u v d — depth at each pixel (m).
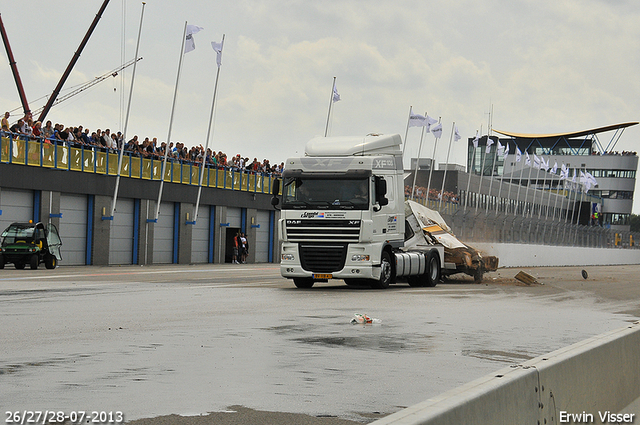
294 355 9.77
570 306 19.34
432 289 24.86
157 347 10.19
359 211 22.25
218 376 8.16
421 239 27.72
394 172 23.84
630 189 130.25
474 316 15.74
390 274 23.92
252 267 42.84
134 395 7.10
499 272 41.34
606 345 7.37
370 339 11.55
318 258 22.48
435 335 12.28
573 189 117.31
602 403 7.14
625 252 81.62
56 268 35.78
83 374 8.11
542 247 57.41
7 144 34.53
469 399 4.66
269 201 55.50
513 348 11.00
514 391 5.29
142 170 42.84
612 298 22.86
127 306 16.22
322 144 23.33
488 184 85.00
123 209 42.31
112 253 41.53
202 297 19.16
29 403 6.68
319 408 6.79
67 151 37.81
